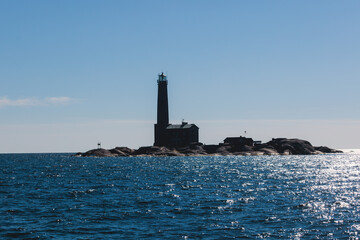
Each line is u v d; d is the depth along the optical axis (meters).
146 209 87.25
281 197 105.06
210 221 74.56
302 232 65.88
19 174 196.25
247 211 84.19
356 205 91.12
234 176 175.75
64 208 88.69
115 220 75.88
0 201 98.94
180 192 117.12
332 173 193.50
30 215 80.50
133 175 184.00
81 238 63.28
